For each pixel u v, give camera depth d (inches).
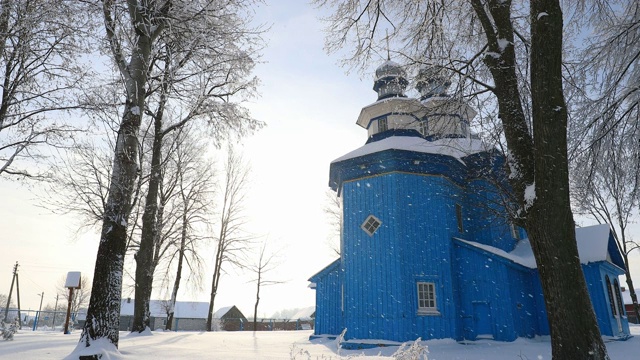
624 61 431.8
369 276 710.5
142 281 774.5
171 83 509.4
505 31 382.3
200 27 460.8
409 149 745.6
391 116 891.4
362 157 769.6
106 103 456.8
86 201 647.1
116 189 393.7
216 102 646.5
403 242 702.5
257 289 1664.6
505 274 688.4
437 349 601.0
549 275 297.3
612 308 734.5
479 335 684.1
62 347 430.6
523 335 682.8
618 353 553.6
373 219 738.2
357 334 687.1
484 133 444.5
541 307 741.9
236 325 2262.6
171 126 719.7
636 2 435.5
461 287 724.7
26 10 414.6
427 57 476.4
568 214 300.4
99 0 410.3
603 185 468.8
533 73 324.2
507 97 367.2
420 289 692.1
